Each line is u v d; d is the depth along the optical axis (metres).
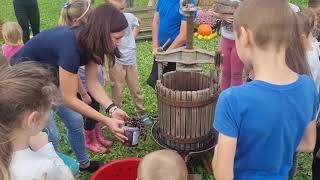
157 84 3.52
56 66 2.90
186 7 3.43
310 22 2.99
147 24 7.27
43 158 1.93
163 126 3.58
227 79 4.61
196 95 3.31
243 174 1.89
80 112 2.98
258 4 1.65
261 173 1.86
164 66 4.39
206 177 3.66
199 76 3.68
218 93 3.47
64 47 2.75
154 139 3.69
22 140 1.82
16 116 1.71
